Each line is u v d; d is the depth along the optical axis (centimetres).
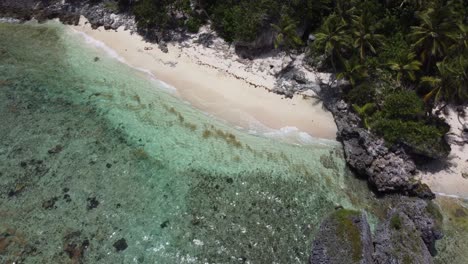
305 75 4147
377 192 3291
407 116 3544
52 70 4272
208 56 4384
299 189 3288
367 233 2842
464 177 3384
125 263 2798
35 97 3994
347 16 3872
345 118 3725
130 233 2961
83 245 2878
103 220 3031
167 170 3378
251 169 3409
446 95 3412
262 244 2927
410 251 2748
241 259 2839
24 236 2914
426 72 3859
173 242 2917
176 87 4088
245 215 3097
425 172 3422
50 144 3559
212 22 4638
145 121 3775
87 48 4522
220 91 4038
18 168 3362
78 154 3484
